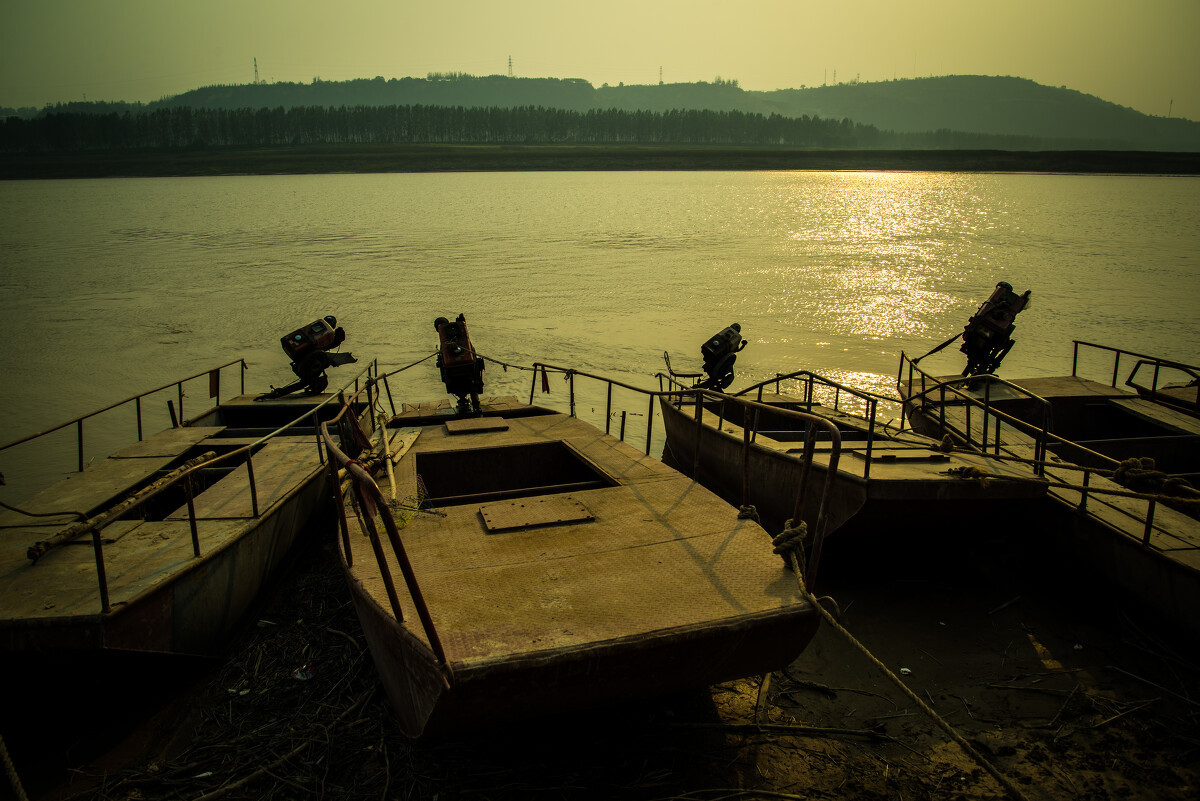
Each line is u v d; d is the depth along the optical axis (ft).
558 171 554.87
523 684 12.55
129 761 16.78
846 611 23.22
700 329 64.34
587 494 20.30
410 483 21.76
